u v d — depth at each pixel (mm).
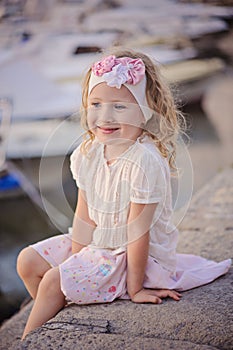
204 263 2482
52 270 2213
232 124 6383
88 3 6387
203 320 1991
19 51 6195
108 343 1889
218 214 3344
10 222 5133
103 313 2100
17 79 5926
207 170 5461
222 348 1860
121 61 2170
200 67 6762
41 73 6004
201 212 3406
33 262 2348
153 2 6656
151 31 6660
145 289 2217
